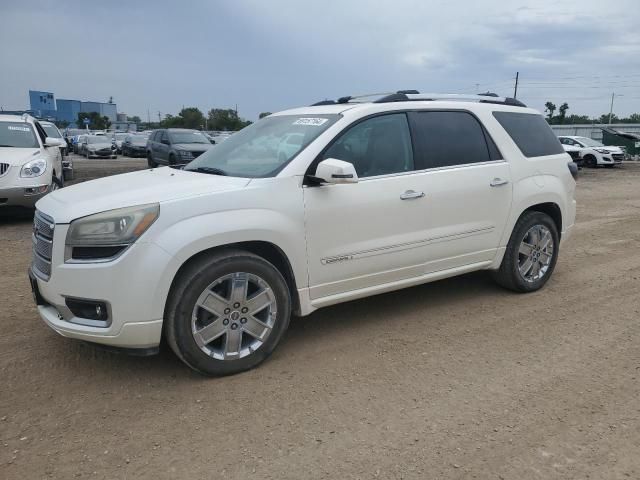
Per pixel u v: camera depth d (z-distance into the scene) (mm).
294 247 3871
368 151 4316
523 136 5383
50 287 3529
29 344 4230
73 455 2869
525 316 4883
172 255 3404
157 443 2979
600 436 3053
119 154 38906
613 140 32906
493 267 5191
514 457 2865
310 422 3180
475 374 3777
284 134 4422
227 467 2781
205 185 3734
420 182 4477
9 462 2803
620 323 4734
